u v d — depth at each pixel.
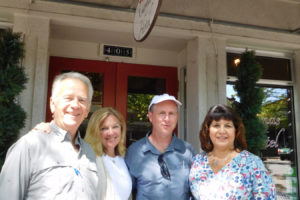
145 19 2.31
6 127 2.36
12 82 2.44
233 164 1.83
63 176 1.39
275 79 4.12
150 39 3.91
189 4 3.67
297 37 4.05
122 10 3.38
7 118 2.40
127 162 2.11
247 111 3.24
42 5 3.13
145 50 4.31
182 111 4.23
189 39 3.79
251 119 3.25
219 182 1.81
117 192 1.85
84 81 1.62
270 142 3.99
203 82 3.55
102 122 1.99
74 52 4.01
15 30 3.02
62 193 1.35
